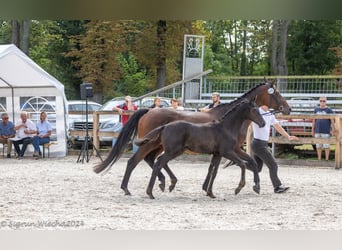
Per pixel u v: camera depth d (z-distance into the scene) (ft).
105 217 27.25
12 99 66.13
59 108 63.87
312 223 26.14
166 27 114.11
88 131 63.72
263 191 37.06
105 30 110.22
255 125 35.73
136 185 39.50
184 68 74.23
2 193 35.58
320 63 134.00
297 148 65.21
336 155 52.11
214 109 35.99
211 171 34.12
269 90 38.93
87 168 51.29
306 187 39.27
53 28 133.69
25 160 59.57
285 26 116.26
